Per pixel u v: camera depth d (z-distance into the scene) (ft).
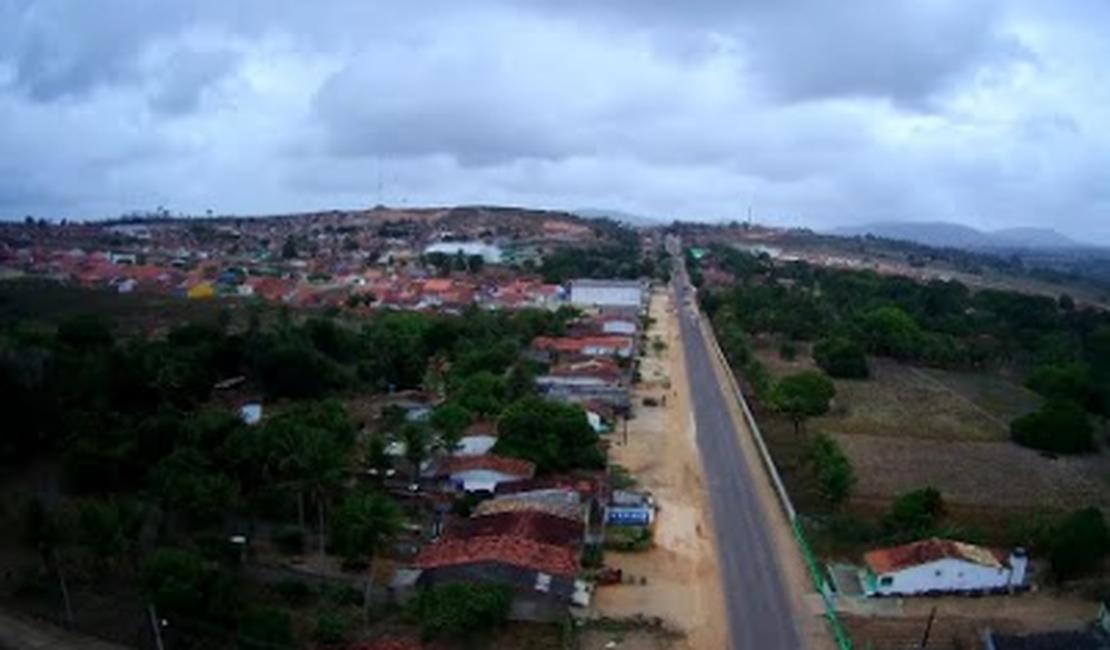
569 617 213.05
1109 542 242.17
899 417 424.87
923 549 239.50
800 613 227.20
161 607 195.62
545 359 484.33
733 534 275.80
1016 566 236.84
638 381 480.23
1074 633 203.92
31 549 228.43
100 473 260.42
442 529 256.32
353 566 233.96
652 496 305.53
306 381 388.37
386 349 442.50
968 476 335.06
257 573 226.79
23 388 286.46
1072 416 378.32
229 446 260.42
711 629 218.38
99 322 428.97
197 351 382.42
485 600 203.82
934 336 588.91
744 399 441.68
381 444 296.71
